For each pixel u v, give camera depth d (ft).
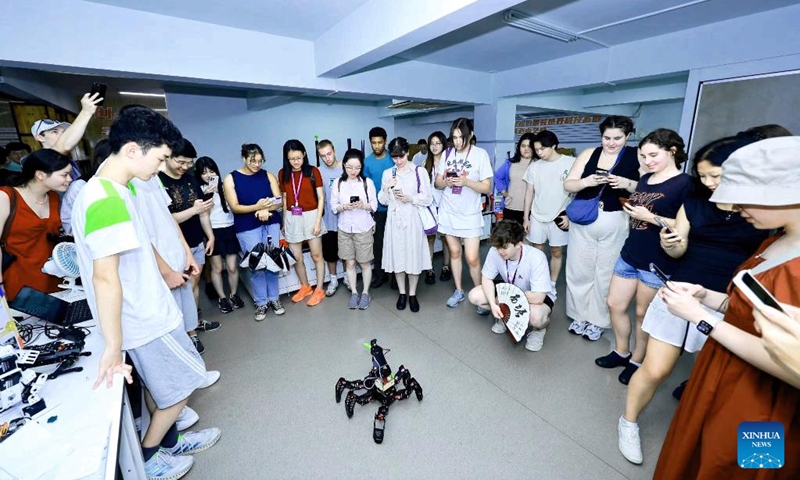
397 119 30.96
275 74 9.52
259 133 19.01
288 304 10.28
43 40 6.71
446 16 5.99
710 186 4.29
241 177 8.80
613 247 7.36
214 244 9.32
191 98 16.89
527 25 9.25
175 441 5.15
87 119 6.03
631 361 6.71
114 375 3.48
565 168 9.38
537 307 7.36
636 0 7.82
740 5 8.05
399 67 12.33
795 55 8.14
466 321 9.14
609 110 23.99
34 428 2.81
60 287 5.67
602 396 6.36
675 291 3.35
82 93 18.83
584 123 26.76
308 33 9.26
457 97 14.26
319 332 8.70
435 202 10.87
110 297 3.33
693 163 4.54
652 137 5.57
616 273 6.52
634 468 4.97
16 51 6.52
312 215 9.63
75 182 6.25
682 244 4.89
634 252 6.07
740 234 4.30
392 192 8.94
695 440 3.40
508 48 11.34
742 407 2.94
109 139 3.58
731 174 2.73
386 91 12.14
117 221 3.32
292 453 5.33
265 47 9.23
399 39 7.02
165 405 4.34
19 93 12.94
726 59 9.17
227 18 8.07
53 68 7.18
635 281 6.34
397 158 8.88
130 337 3.88
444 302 10.27
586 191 7.25
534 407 6.12
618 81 11.61
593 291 7.91
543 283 7.34
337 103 21.38
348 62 8.60
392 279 11.17
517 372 7.07
